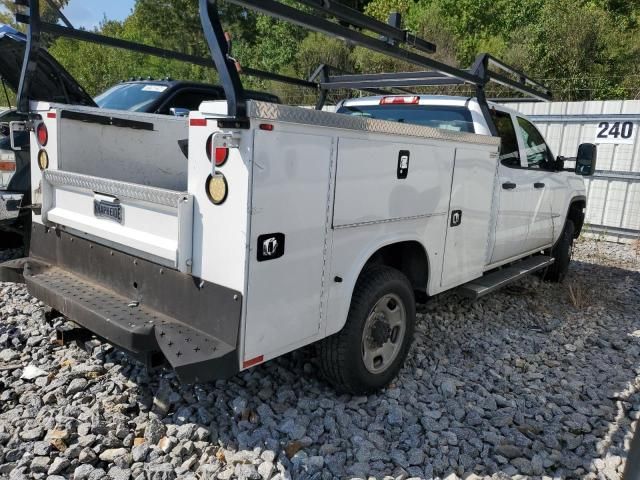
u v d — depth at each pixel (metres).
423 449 2.93
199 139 2.50
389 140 3.12
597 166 10.70
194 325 2.64
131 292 2.96
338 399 3.36
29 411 3.04
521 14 20.92
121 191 2.86
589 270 7.83
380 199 3.13
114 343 2.66
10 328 4.15
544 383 3.87
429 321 4.91
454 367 3.97
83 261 3.28
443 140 3.62
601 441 3.15
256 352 2.55
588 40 18.20
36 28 3.45
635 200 10.27
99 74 22.88
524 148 5.24
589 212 10.82
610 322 5.39
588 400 3.66
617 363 4.34
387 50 3.19
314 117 2.58
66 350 3.83
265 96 7.63
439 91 13.27
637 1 21.42
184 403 3.21
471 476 2.76
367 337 3.32
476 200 4.18
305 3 2.59
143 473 2.60
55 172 3.32
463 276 4.23
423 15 20.41
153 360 2.69
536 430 3.21
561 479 2.80
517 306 5.63
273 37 24.20
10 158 5.34
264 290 2.52
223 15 26.77
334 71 5.93
